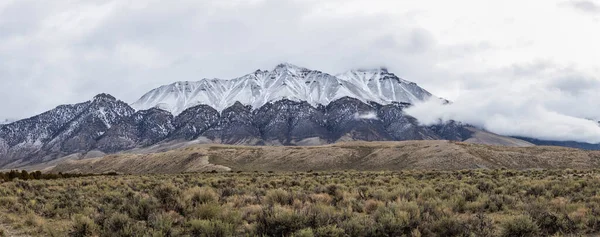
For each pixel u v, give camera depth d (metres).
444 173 47.41
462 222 13.90
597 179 27.41
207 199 19.19
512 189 23.62
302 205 18.11
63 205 20.70
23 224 16.88
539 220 14.09
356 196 21.30
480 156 110.00
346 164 124.94
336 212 16.19
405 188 23.75
